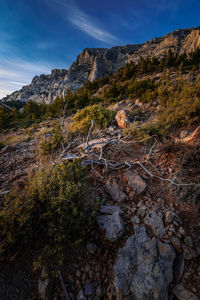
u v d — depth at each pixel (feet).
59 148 14.23
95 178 9.61
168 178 8.37
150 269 4.93
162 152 10.52
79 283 5.14
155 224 6.16
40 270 5.36
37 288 5.02
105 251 5.86
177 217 6.31
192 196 6.93
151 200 7.52
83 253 5.87
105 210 7.20
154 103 27.58
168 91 25.35
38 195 6.79
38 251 5.84
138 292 4.52
